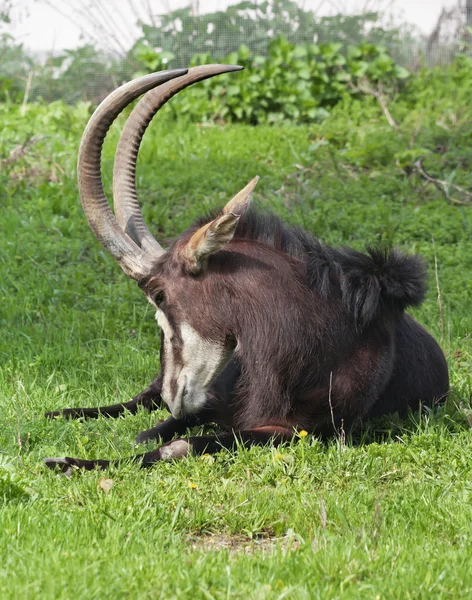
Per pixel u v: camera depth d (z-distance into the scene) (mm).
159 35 30422
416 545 7016
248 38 30297
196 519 7625
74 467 8609
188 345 9453
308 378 9445
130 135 10109
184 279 9430
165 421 10266
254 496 7949
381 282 9727
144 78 9430
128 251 9750
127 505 7723
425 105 27688
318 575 6457
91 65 30578
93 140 9602
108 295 15203
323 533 7148
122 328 14094
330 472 8656
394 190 20484
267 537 7574
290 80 27781
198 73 9820
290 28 30781
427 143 23141
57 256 16797
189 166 21734
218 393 9727
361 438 9914
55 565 6414
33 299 15016
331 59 28312
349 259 9797
